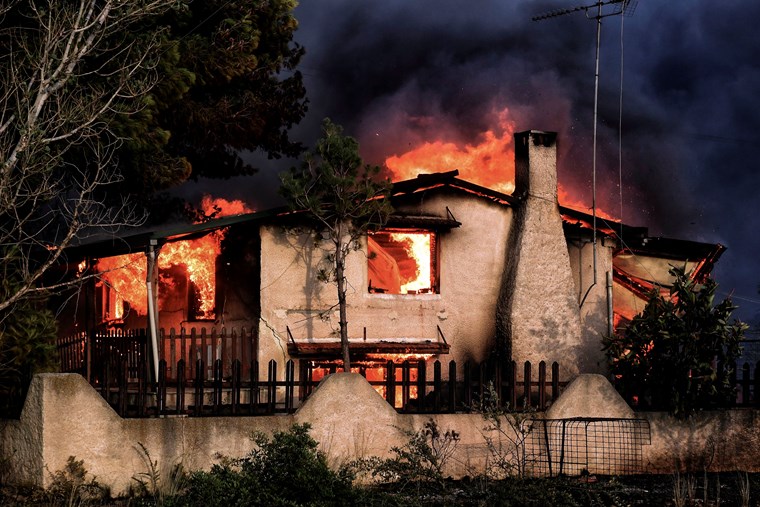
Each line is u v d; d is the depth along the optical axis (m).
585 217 19.69
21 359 13.08
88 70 15.33
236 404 12.77
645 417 14.80
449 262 18.83
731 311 15.07
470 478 13.53
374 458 12.33
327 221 17.72
